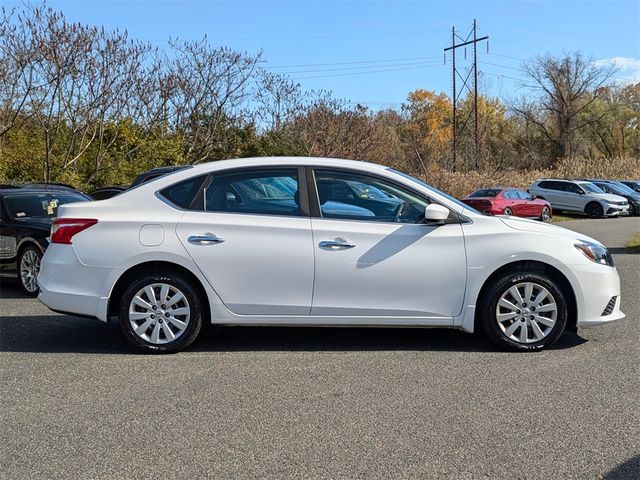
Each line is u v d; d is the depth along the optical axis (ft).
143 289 16.92
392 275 16.63
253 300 16.72
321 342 18.38
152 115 70.79
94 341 18.74
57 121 58.34
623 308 22.94
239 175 17.26
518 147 190.90
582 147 185.16
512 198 79.36
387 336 19.02
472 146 181.78
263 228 16.67
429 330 19.74
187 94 75.00
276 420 12.54
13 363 16.49
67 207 17.52
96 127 62.85
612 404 13.29
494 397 13.73
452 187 100.32
